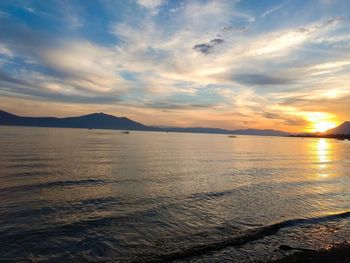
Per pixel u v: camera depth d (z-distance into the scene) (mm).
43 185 29562
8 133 158125
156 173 40250
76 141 117500
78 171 39719
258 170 47438
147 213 20812
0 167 40281
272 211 22203
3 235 15836
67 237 15953
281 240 16266
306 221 19906
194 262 13258
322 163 64438
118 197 25328
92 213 20484
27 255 13727
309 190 31203
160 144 123125
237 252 14422
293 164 60188
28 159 50438
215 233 17172
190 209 22172
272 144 179250
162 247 14945
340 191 31125
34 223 18000
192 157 67250
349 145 190250
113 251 14406
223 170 45844
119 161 53000
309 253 14148
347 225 19266
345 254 14055
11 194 25234
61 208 21484
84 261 13297
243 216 20734
